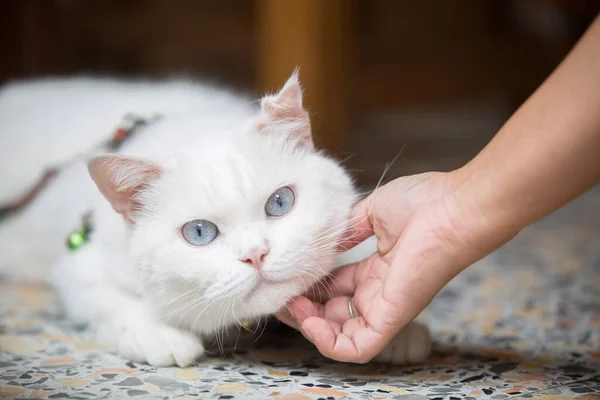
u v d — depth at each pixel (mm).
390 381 551
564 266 831
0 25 1325
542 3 1453
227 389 538
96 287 639
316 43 985
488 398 524
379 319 524
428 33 1483
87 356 599
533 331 647
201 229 551
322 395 528
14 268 792
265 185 547
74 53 1454
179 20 1491
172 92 806
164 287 562
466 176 514
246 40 1480
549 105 480
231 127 609
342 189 580
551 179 482
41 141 797
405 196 539
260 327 640
